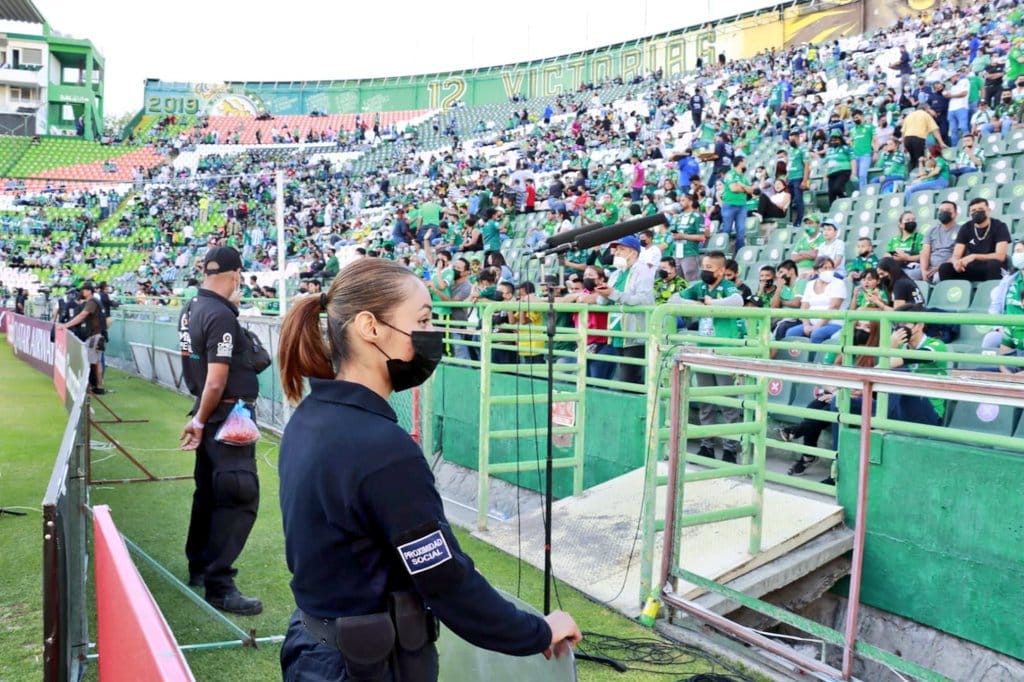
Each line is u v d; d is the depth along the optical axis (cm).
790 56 2592
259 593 420
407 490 140
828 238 876
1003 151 1177
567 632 160
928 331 652
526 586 448
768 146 1734
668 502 395
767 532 447
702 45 3438
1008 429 495
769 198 1220
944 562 407
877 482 439
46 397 1160
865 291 607
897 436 434
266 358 396
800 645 446
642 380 679
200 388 383
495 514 622
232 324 374
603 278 732
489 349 555
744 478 545
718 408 613
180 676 111
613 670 346
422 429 705
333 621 143
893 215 1084
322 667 143
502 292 744
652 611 397
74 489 303
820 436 627
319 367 160
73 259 3103
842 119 1620
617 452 624
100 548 195
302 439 149
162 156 4169
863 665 435
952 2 2284
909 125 1162
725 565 417
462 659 188
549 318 327
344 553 143
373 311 153
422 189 2727
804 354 665
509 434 566
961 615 400
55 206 3422
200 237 3097
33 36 4694
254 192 3344
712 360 368
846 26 2908
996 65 1377
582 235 334
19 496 603
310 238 2494
